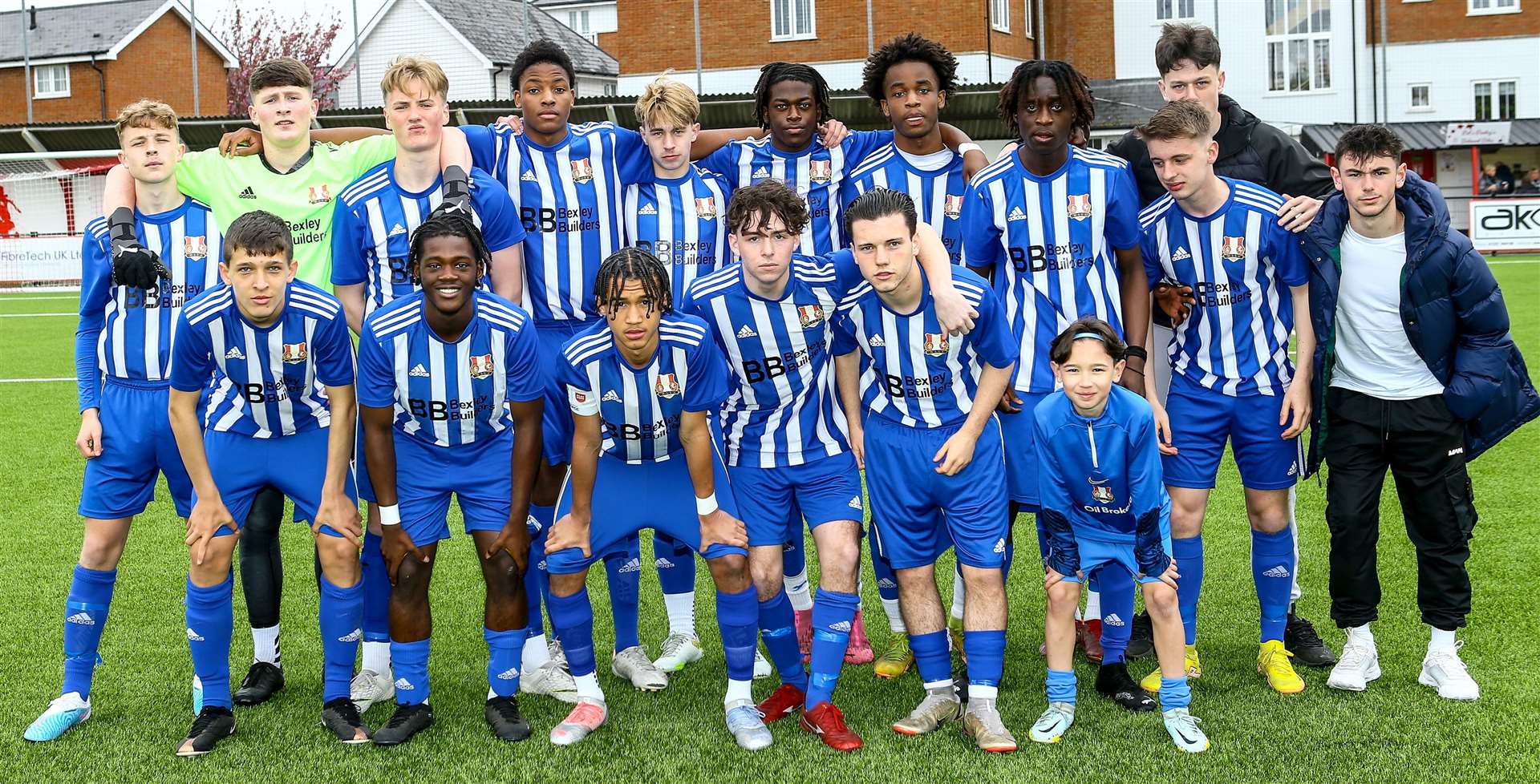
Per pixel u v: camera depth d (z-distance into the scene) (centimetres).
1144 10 2383
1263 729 321
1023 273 371
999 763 305
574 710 337
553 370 392
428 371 319
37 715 348
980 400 323
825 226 439
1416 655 374
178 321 314
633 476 333
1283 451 363
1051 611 326
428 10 2453
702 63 2066
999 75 2123
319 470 341
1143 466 308
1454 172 2383
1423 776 288
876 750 316
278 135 385
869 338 331
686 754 317
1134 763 302
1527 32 2406
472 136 407
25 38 2195
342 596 331
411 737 330
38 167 2042
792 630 341
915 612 334
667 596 392
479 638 419
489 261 327
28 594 465
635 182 417
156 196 355
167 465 353
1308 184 408
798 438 337
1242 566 483
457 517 604
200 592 325
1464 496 342
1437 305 330
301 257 395
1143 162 407
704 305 330
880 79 423
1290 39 2375
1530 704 330
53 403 921
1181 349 375
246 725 341
